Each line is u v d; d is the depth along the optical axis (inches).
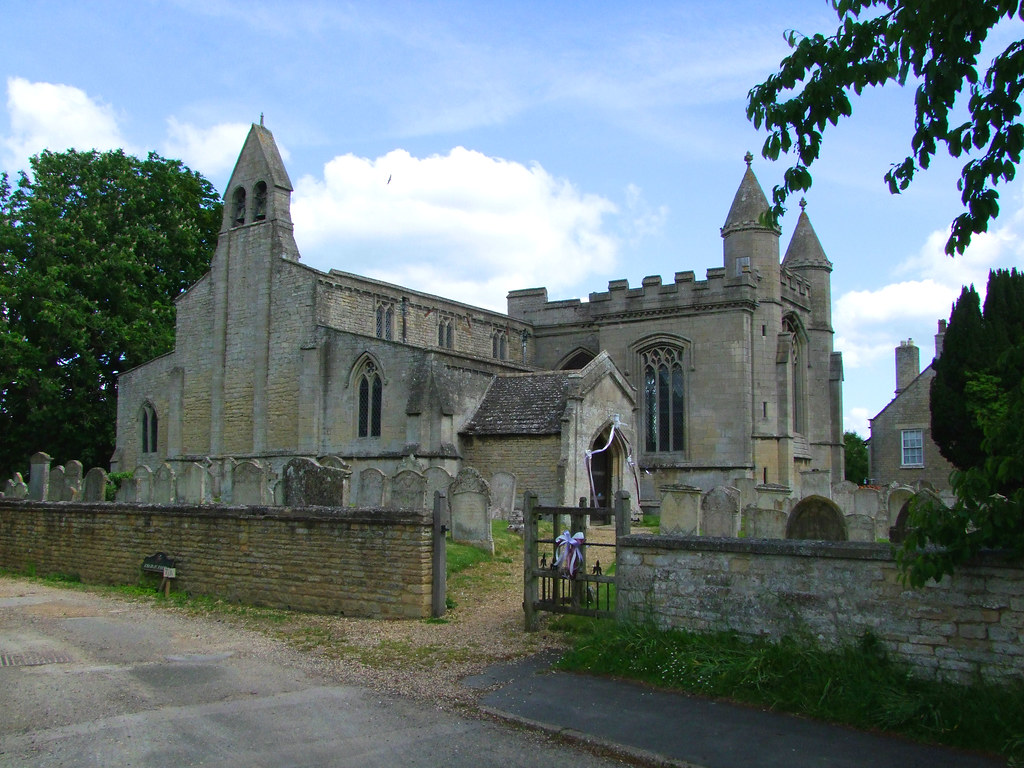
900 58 373.1
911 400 2144.4
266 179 1694.1
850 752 331.9
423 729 372.2
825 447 2041.1
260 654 510.6
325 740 356.2
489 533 858.1
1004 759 320.5
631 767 330.6
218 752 340.5
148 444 1846.7
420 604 595.2
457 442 1378.0
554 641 527.5
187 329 1795.0
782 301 1875.0
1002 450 343.3
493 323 1978.3
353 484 1331.2
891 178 388.2
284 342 1626.5
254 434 1646.2
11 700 408.5
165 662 490.9
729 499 869.8
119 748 343.3
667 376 1774.1
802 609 413.7
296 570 653.9
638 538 479.5
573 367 2005.4
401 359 1437.0
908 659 380.2
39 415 1834.4
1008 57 354.9
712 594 446.0
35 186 1955.0
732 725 365.4
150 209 2092.8
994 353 1505.9
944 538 340.5
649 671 432.8
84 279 1902.1
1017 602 353.4
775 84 400.2
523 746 352.8
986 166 369.1
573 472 1284.4
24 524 912.3
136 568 776.9
